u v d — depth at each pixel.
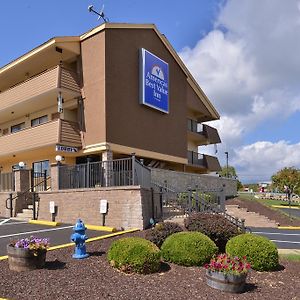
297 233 16.20
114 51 18.52
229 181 28.61
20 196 16.53
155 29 21.70
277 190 39.47
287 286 6.98
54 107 21.08
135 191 12.23
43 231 12.07
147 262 7.25
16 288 6.07
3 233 11.70
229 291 6.41
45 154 21.08
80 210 13.77
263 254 7.97
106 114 17.55
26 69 21.72
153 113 21.16
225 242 9.16
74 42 18.89
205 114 29.41
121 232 11.32
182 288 6.49
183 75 24.97
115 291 6.14
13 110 22.12
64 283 6.40
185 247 7.94
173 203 15.22
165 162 23.25
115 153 18.58
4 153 21.11
